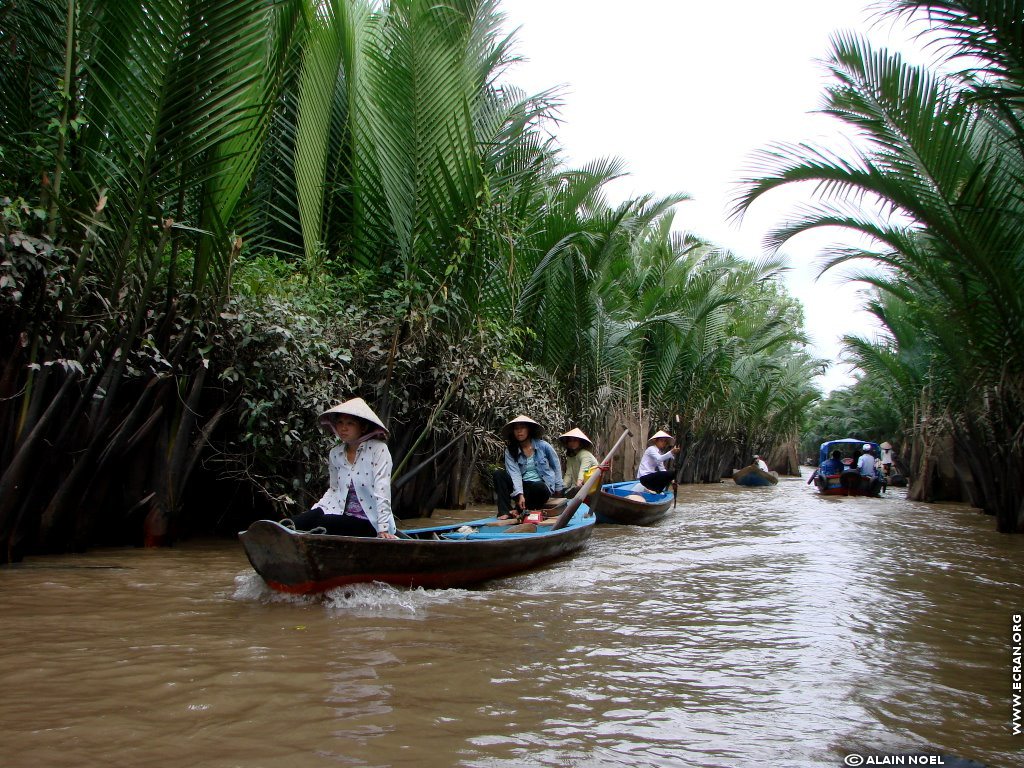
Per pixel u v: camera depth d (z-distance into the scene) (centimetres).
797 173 920
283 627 439
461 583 587
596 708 335
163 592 514
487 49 931
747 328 2597
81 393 613
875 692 370
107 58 583
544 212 1290
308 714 311
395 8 872
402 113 862
